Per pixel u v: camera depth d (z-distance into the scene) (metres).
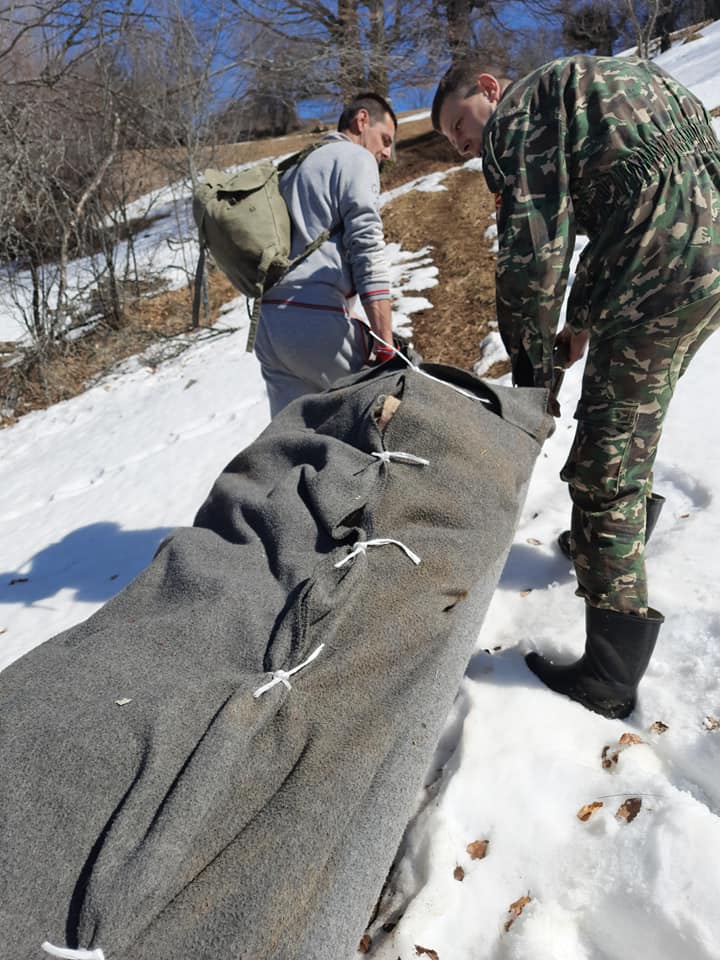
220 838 1.17
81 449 6.66
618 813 1.86
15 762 1.18
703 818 1.76
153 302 10.66
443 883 1.80
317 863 1.18
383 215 10.73
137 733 1.23
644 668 2.17
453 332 6.46
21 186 9.27
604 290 2.02
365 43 18.05
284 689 1.35
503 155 2.04
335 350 2.85
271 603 1.53
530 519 3.27
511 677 2.38
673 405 3.86
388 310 2.77
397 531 1.78
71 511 5.23
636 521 2.12
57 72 10.90
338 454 1.90
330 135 2.96
